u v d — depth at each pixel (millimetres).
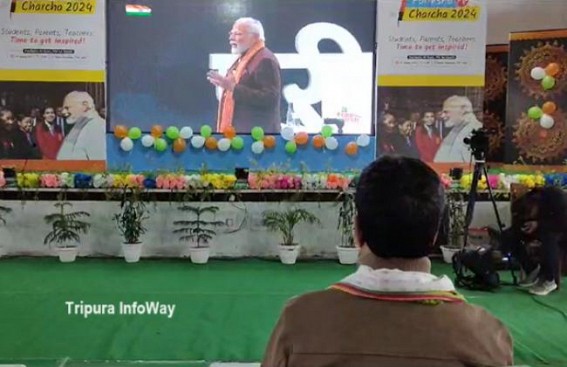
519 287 4941
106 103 6461
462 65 6465
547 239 4840
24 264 5770
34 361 3119
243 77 6527
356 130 6578
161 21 6441
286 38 6523
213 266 5809
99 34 6395
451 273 5508
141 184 6082
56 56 6391
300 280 5258
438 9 6430
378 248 1124
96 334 3645
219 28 6484
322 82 6551
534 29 7074
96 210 6148
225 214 6191
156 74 6477
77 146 6465
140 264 5848
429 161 6543
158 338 3578
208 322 3916
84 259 6059
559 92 6461
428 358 1040
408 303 1070
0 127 6406
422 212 1097
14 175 6180
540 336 3654
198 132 6543
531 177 6109
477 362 1048
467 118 6484
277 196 6191
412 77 6500
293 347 1089
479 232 5961
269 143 6535
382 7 6457
